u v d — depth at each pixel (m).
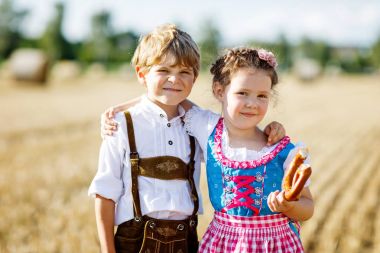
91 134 12.83
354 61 89.38
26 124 14.14
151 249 2.96
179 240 3.01
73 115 16.78
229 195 2.96
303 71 47.38
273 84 3.10
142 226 2.98
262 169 2.94
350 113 20.03
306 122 16.34
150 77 3.07
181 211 3.01
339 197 7.35
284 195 2.59
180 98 3.06
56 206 6.52
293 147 2.98
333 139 13.07
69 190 7.38
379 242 5.65
